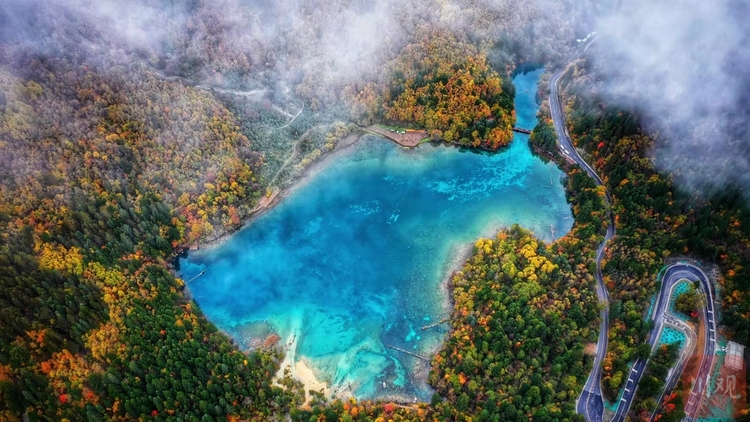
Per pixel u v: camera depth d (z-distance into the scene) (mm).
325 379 135625
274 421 124562
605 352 129875
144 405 119625
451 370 128500
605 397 121750
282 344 144000
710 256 142500
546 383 118312
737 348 126312
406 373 135625
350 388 133250
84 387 121625
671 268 143375
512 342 128125
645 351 122562
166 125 171750
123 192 159125
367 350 141625
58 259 138500
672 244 144000
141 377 124562
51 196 149000
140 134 168250
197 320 142750
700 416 116062
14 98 156125
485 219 172250
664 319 133500
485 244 154625
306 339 144875
